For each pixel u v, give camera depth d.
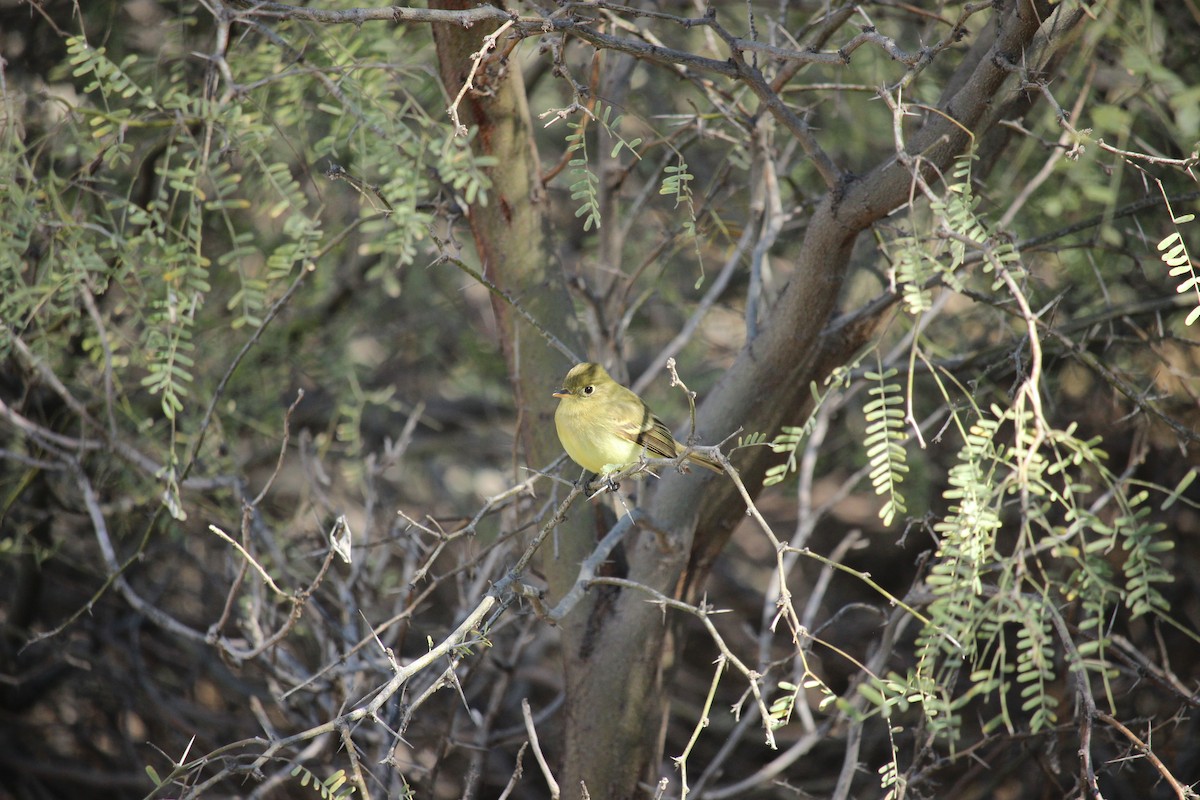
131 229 10.09
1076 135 6.40
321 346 15.15
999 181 11.87
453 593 15.62
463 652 6.76
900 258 5.97
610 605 9.11
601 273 11.16
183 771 7.16
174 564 15.52
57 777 13.70
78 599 14.51
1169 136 10.33
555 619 7.17
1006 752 13.27
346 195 13.69
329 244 8.56
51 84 11.48
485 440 18.83
